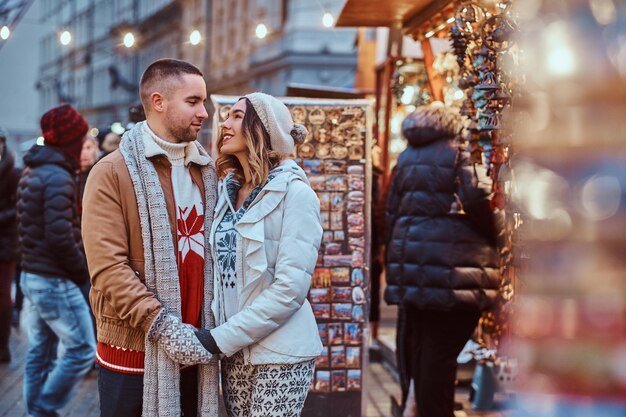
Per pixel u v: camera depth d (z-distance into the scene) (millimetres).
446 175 4695
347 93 8594
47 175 5121
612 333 1120
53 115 5227
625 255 1120
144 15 42500
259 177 3041
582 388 1140
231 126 3119
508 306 4211
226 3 32094
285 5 26875
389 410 6070
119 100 45125
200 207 3115
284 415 3037
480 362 5719
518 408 1254
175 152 3082
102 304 3033
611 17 1159
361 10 5867
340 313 4852
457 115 4828
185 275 3037
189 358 2900
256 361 3008
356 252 4848
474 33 4277
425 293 4699
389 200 5055
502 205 4453
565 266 1165
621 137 1140
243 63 29844
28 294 5172
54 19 60375
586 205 1149
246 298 3016
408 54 8672
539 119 1248
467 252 4668
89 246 2961
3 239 7391
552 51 1230
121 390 2992
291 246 3000
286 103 4805
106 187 2988
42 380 5277
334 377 4859
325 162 4832
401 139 8461
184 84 3072
